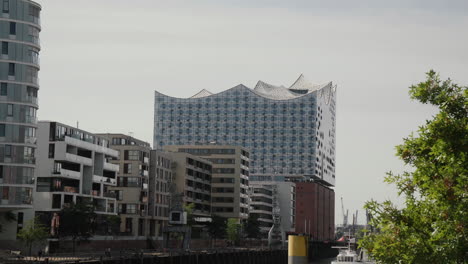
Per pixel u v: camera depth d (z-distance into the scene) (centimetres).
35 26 13912
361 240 3938
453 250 3288
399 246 3647
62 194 15588
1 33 13550
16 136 13425
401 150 3656
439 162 3412
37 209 15512
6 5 13650
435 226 3512
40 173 15688
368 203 3791
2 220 13600
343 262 13200
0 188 13200
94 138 17500
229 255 17362
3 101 13412
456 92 3634
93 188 17375
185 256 14312
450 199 3250
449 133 3328
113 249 17225
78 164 16550
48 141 15788
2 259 9769
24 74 13650
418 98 3681
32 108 13738
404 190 3700
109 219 18000
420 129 3550
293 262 12612
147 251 15888
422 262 3500
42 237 12725
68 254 12912
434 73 3694
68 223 14525
